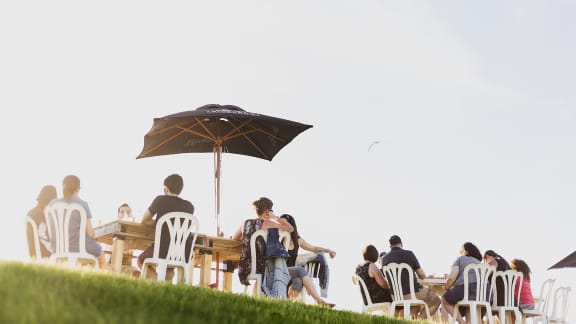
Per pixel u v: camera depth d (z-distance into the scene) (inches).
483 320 548.4
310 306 357.4
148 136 545.3
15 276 242.2
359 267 502.3
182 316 243.6
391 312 480.4
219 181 543.8
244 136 589.6
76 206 393.1
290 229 455.2
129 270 428.5
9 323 189.9
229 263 502.6
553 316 592.7
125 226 404.8
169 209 408.2
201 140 578.9
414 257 486.6
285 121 539.8
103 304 234.2
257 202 458.0
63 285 244.7
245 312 279.4
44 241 404.8
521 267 575.5
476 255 504.4
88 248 395.5
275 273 436.5
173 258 402.9
